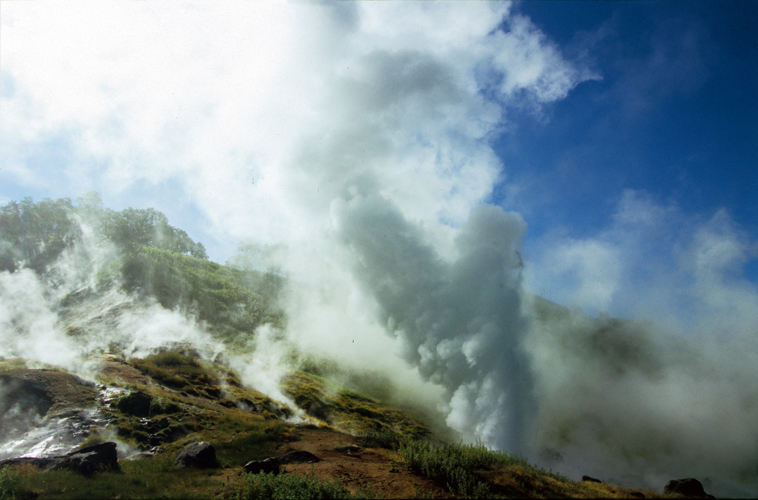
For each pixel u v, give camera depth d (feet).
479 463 39.55
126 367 86.79
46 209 224.12
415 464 39.68
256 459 49.24
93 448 44.34
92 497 34.32
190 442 57.93
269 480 34.55
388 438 56.75
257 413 82.74
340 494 31.22
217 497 33.86
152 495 35.17
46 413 59.93
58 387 66.18
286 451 53.11
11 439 53.47
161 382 83.82
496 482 34.32
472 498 31.04
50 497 33.83
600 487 35.96
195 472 42.80
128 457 51.34
